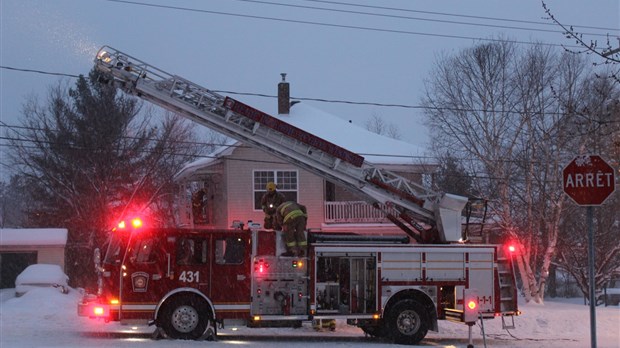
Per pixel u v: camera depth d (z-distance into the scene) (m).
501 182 24.75
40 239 27.97
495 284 14.46
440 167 27.39
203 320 13.35
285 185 26.66
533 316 18.89
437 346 13.77
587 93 23.28
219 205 27.36
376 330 15.34
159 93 14.57
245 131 14.89
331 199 27.55
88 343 12.43
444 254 14.30
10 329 15.45
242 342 13.46
